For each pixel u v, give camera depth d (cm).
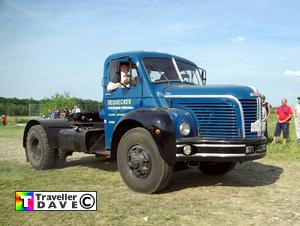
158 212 518
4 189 643
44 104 4291
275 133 1340
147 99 676
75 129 808
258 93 637
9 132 2256
